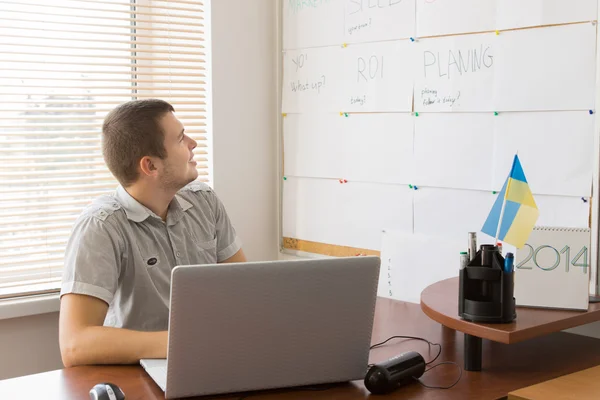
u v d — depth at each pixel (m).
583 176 1.77
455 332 1.71
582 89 1.76
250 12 2.56
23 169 2.25
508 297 1.41
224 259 2.04
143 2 2.49
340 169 2.40
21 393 1.29
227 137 2.54
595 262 1.75
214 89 2.50
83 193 2.32
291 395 1.31
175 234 1.84
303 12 2.49
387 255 2.19
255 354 1.27
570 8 1.77
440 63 2.07
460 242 2.02
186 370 1.24
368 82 2.29
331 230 2.46
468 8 1.99
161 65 2.46
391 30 2.20
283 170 2.62
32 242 2.24
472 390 1.33
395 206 2.23
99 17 2.32
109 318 1.79
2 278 2.20
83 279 1.60
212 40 2.48
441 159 2.09
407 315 1.88
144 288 1.75
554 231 1.53
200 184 2.04
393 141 2.22
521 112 1.89
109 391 1.22
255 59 2.59
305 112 2.52
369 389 1.31
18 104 2.23
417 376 1.37
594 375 1.39
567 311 1.51
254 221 2.63
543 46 1.83
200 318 1.21
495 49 1.93
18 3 2.19
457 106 2.04
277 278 1.24
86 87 2.31
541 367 1.47
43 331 2.21
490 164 1.97
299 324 1.28
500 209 1.49
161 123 1.72
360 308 1.31
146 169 1.72
